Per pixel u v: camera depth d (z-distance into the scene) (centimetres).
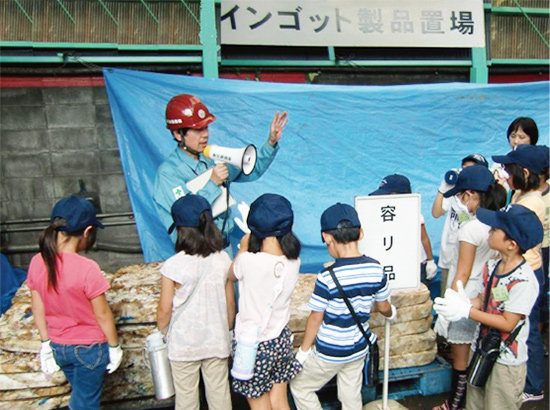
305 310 334
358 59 521
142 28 469
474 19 516
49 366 276
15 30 453
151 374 301
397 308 342
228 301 288
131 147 434
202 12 464
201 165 362
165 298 269
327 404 335
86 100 489
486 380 265
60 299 256
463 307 258
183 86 434
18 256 502
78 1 457
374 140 467
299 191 461
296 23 486
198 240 268
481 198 300
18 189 492
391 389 356
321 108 455
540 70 573
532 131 392
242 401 352
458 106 475
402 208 298
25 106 480
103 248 511
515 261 255
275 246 265
